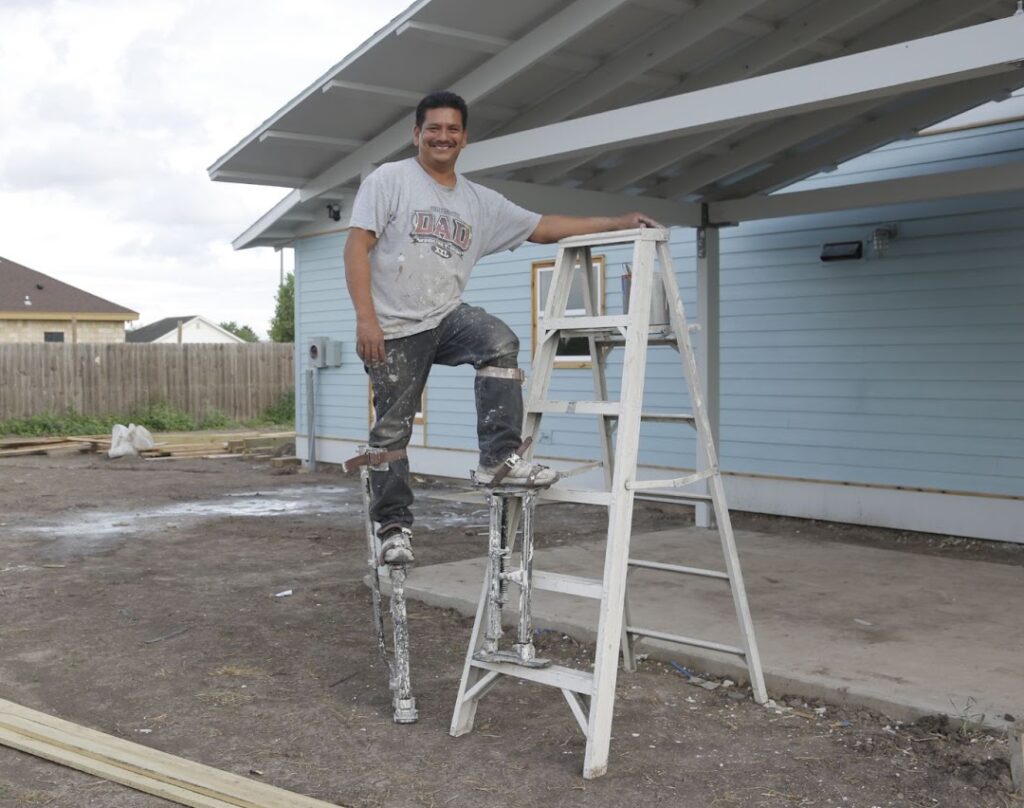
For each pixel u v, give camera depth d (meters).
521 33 6.53
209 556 8.20
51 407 20.98
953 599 6.15
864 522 9.12
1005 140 8.27
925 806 3.54
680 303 4.36
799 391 9.55
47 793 3.70
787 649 5.07
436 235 4.04
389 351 4.09
